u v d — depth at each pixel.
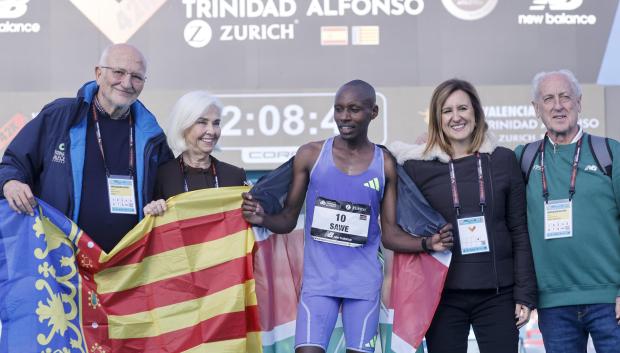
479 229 3.96
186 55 6.62
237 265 4.12
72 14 6.59
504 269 3.96
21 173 3.88
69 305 3.90
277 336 4.24
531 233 4.09
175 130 4.13
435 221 3.97
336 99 3.93
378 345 4.27
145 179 4.08
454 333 4.00
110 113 4.09
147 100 6.58
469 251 3.95
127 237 3.97
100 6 6.60
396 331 4.10
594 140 4.08
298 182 4.07
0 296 3.80
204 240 4.13
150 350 4.04
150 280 4.06
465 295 3.97
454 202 3.98
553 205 4.05
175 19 6.62
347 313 4.02
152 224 4.05
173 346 4.05
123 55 4.01
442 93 4.05
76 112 4.02
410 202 4.05
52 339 3.80
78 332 3.90
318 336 3.93
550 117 4.09
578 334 4.07
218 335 4.08
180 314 4.07
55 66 6.58
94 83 4.12
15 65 6.57
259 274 4.22
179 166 4.20
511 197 4.02
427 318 4.02
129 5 6.61
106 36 6.59
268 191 4.11
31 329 3.80
